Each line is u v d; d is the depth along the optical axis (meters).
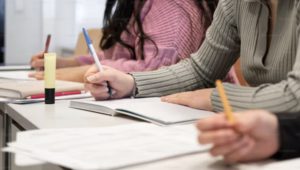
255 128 0.53
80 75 1.42
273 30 0.97
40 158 0.56
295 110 0.67
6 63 2.56
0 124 1.01
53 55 1.03
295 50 0.88
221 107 0.83
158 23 1.45
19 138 0.65
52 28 2.66
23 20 2.60
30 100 1.03
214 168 0.54
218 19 1.16
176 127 0.75
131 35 1.59
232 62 1.19
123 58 1.58
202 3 1.43
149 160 0.55
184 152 0.59
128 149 0.59
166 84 1.12
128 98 1.07
